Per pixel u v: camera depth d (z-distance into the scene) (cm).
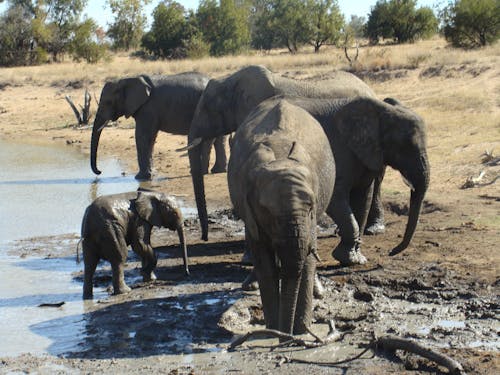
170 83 2003
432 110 2439
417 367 727
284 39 6119
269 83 1247
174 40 6053
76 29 6431
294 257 670
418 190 1059
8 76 4369
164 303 972
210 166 2061
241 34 6112
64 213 1600
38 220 1536
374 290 991
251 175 708
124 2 8000
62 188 1894
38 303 1002
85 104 3197
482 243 1168
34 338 866
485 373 702
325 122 1062
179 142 2523
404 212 1441
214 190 1745
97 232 1012
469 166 1720
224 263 1165
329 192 841
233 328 884
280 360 761
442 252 1134
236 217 1485
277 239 673
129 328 886
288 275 685
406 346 744
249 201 711
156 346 823
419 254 1131
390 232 1284
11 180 2033
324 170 818
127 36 8038
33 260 1232
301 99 1076
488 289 967
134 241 1055
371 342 770
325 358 762
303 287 787
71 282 1103
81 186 1919
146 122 1998
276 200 670
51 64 6184
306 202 671
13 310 974
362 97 1054
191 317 913
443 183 1638
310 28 5959
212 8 6084
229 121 1338
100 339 853
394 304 940
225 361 768
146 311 941
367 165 1050
